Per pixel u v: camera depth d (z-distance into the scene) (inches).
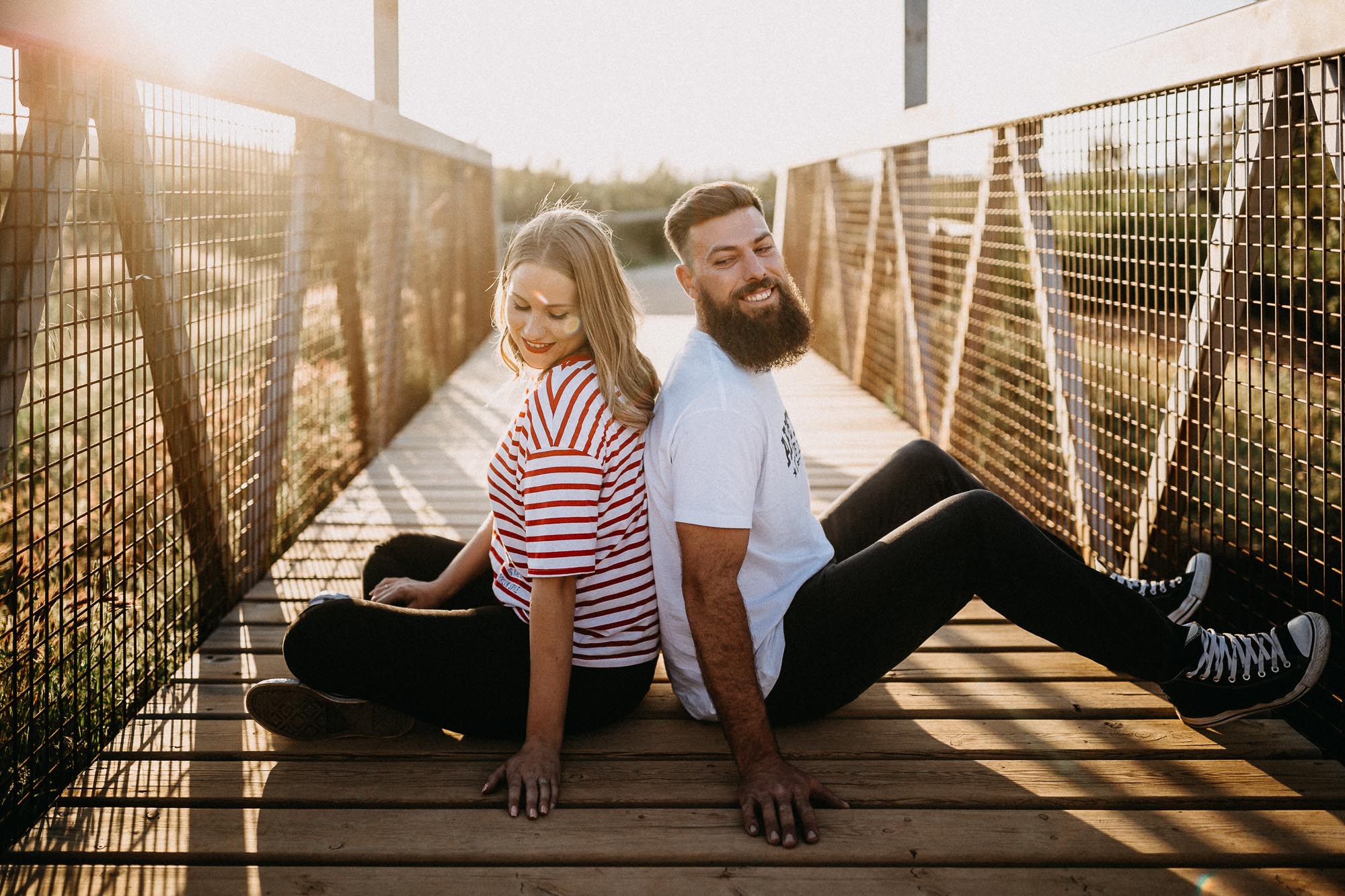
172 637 115.2
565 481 76.9
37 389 204.8
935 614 82.8
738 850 74.8
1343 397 86.8
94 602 94.1
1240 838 76.7
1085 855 74.6
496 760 87.9
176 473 114.3
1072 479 142.3
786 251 377.1
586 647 84.5
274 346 143.9
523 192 811.4
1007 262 169.2
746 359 79.5
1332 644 94.0
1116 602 82.3
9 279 82.3
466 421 245.3
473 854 74.5
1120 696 100.3
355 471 196.5
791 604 83.4
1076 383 142.3
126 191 100.5
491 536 94.1
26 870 73.8
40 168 84.5
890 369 257.6
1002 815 80.0
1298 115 91.4
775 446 80.7
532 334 79.0
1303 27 83.7
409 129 225.1
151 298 105.8
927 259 216.5
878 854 74.5
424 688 82.9
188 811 80.7
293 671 83.8
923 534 81.9
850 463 201.0
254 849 75.6
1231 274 102.6
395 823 78.6
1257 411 147.5
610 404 78.7
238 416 132.1
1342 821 79.0
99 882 72.5
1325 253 87.0
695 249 80.3
